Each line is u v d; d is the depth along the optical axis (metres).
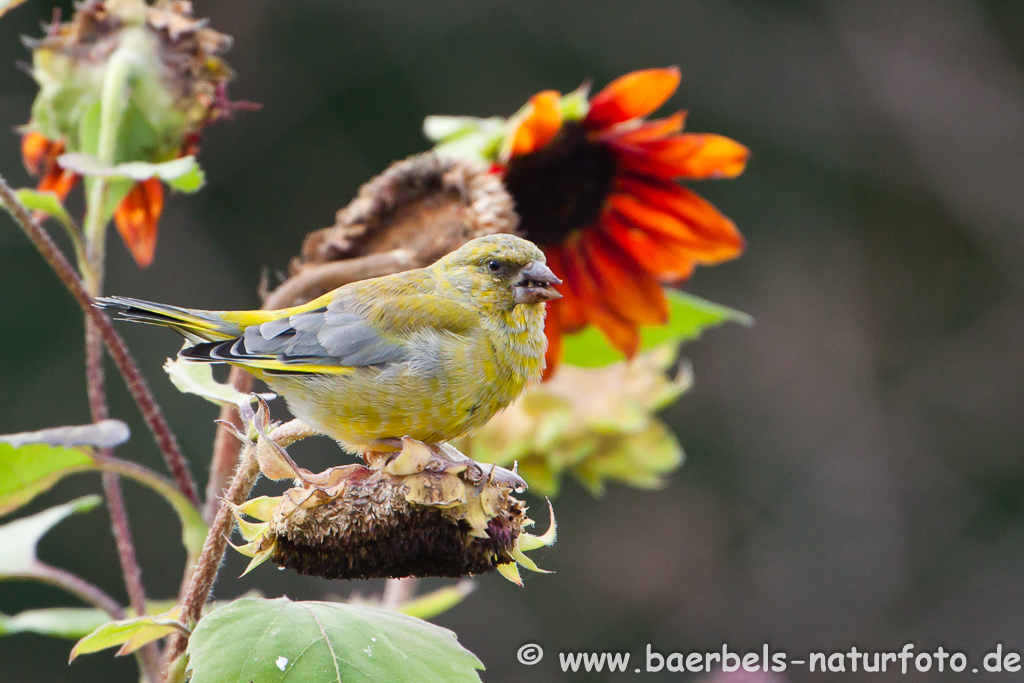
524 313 4.68
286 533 3.58
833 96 16.41
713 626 13.77
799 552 14.27
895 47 16.62
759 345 15.36
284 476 3.61
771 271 15.75
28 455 3.98
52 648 11.95
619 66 16.02
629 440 6.14
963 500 14.62
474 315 4.52
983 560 14.16
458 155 5.37
